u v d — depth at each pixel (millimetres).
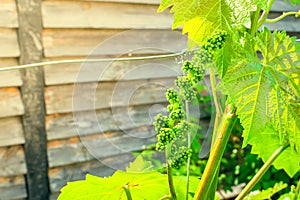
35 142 2494
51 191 2547
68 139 2447
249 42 630
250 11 620
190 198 792
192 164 2484
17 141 2479
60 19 2420
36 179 2523
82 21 2461
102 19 2492
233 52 588
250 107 607
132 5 2482
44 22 2391
